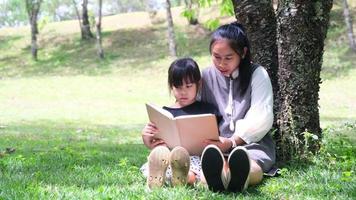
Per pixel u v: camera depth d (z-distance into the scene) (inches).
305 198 147.2
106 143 379.2
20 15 1674.5
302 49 201.2
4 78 1146.0
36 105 842.8
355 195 149.6
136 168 195.3
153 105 169.8
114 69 1159.6
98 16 1255.5
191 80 170.4
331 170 186.5
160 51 1238.9
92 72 1149.7
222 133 173.6
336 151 231.0
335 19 1199.6
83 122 641.0
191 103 175.2
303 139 201.9
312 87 204.2
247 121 166.1
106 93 956.6
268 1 213.0
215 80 177.8
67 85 1037.2
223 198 145.5
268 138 176.6
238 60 169.3
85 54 1288.1
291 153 200.7
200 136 163.0
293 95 202.4
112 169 200.5
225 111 174.1
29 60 1300.4
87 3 1390.3
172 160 153.4
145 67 1147.3
